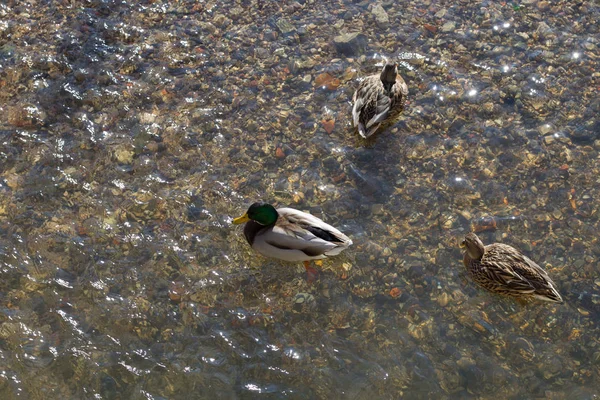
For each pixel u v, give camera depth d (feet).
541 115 17.63
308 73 18.52
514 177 16.83
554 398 14.44
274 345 15.08
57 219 16.46
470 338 15.03
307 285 15.70
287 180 16.93
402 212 16.47
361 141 17.43
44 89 18.31
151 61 18.80
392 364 14.84
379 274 15.75
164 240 16.20
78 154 17.33
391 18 19.39
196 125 17.75
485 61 18.51
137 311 15.43
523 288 15.20
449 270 15.76
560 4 19.39
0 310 15.42
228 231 16.31
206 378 14.79
